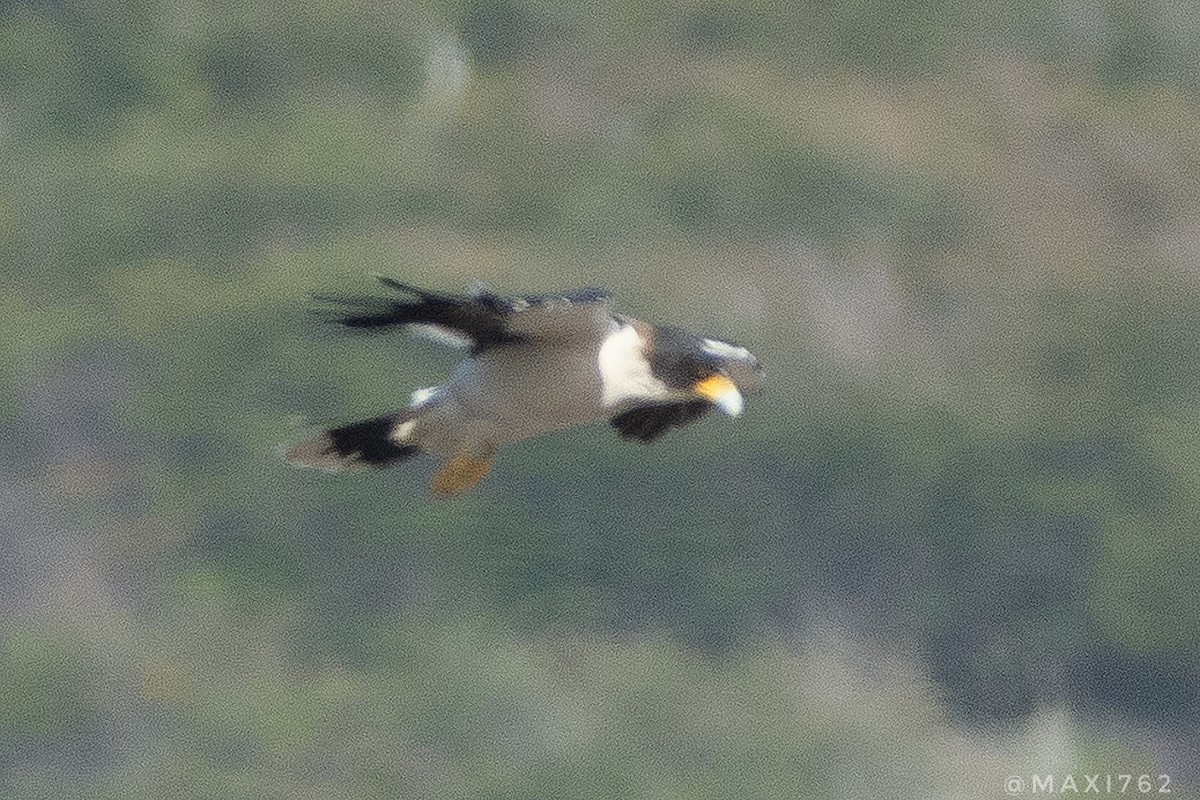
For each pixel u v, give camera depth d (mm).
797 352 29922
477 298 10398
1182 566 26828
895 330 30938
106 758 23406
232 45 34812
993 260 32594
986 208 33656
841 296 31469
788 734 22641
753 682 23562
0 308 30578
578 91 34812
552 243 32125
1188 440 28391
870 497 27109
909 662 25516
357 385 27109
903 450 27547
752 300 31125
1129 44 36500
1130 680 26344
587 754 22391
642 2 35562
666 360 11047
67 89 34844
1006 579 26984
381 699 23172
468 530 24422
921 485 27516
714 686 23344
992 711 24781
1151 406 29062
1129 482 27922
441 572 24500
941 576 27094
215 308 28656
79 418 28344
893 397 28594
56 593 25688
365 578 24875
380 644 24031
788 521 26266
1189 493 27672
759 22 35938
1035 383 29984
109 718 23594
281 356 27750
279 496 25922
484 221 32594
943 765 22938
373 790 22328
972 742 23875
